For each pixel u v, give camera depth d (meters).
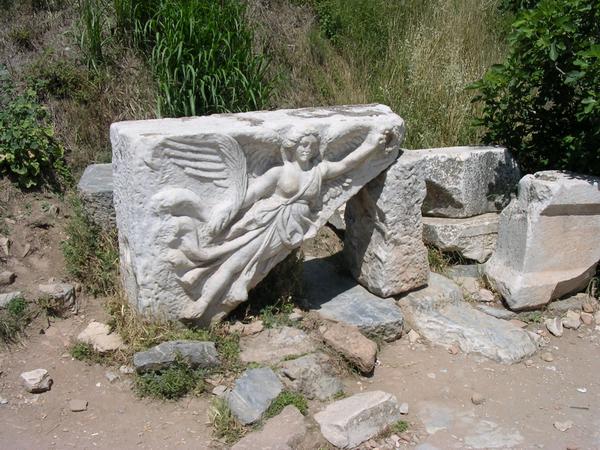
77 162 5.22
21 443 2.94
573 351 4.00
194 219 3.43
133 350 3.44
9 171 4.83
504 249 4.44
